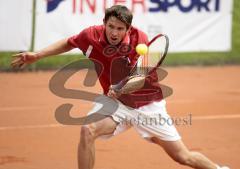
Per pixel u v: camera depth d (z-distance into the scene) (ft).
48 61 96.84
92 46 32.65
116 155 46.85
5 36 91.40
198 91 82.89
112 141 51.60
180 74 98.17
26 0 91.30
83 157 32.22
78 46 33.24
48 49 33.88
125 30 31.45
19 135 53.26
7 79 87.76
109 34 31.50
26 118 61.26
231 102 75.10
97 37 32.53
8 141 50.72
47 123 58.90
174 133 33.14
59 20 93.45
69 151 47.83
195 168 33.86
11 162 43.86
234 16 108.68
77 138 52.54
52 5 92.68
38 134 53.88
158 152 48.26
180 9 102.58
